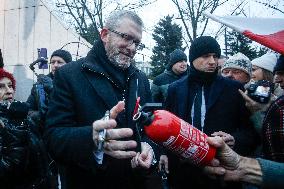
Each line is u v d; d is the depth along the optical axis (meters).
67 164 2.16
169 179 3.16
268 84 2.53
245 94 2.57
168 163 3.13
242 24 2.10
